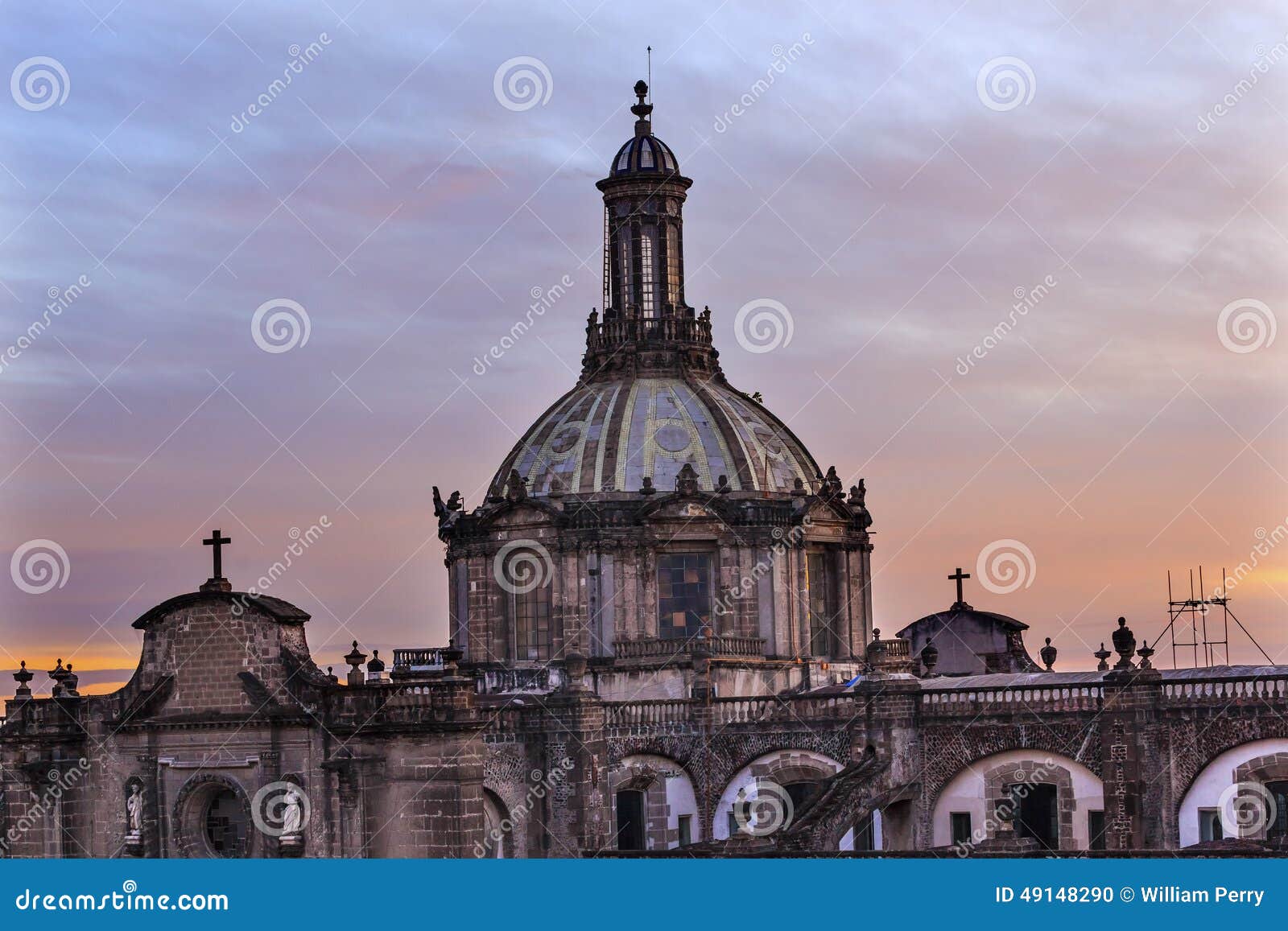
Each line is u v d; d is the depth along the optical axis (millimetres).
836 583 138875
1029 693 114562
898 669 131875
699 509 134125
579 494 136125
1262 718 107500
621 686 130750
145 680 108125
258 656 105438
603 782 116500
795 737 119500
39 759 109375
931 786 116312
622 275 142750
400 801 101188
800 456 141125
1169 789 109688
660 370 141125
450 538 140500
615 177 142875
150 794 107312
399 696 101312
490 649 136125
